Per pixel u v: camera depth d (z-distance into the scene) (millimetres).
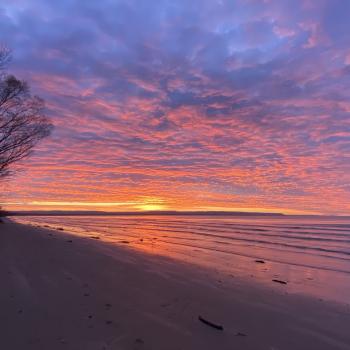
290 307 5684
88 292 5461
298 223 40750
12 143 20578
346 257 12945
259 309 5391
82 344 3574
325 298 6488
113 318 4371
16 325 3953
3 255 8438
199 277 7605
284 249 15305
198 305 5277
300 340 4191
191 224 37031
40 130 21438
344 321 5039
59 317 4273
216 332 4184
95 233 21375
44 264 7547
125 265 8195
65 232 19062
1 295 5004
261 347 3875
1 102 19266
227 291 6430
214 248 15039
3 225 20469
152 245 14844
